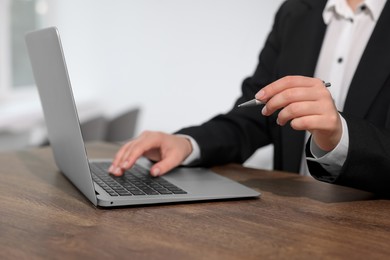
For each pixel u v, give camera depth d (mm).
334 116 813
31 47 952
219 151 1209
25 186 930
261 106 1396
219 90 3078
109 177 966
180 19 3119
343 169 868
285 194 930
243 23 2953
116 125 2648
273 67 1479
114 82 3375
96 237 657
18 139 3092
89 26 3391
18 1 3291
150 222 727
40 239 644
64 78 763
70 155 886
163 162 1029
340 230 719
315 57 1358
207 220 747
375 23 1243
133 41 3281
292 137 1368
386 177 877
